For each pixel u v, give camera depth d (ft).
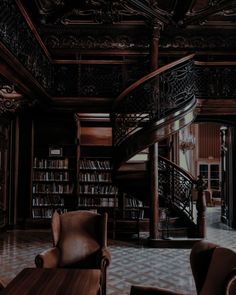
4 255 20.39
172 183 26.23
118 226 28.12
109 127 31.19
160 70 22.72
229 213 32.14
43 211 30.04
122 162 21.94
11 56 16.39
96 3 25.46
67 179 30.40
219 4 24.91
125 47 30.09
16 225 29.86
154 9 25.00
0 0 15.37
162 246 22.77
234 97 26.61
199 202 24.26
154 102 22.56
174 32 30.32
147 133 21.47
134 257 20.13
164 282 15.51
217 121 30.55
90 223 13.39
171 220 25.13
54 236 12.82
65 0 25.03
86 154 31.07
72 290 8.43
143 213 29.68
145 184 23.85
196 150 57.62
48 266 11.62
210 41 30.53
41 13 26.61
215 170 58.03
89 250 12.82
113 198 29.99
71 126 31.14
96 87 28.22
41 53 23.84
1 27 15.49
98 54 30.22
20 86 20.53
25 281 9.01
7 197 29.71
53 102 27.04
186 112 22.85
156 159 23.53
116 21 28.89
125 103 22.85
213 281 8.35
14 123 30.32
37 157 30.63
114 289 14.47
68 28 29.99
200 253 9.18
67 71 28.09
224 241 25.07
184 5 24.77
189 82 23.79
